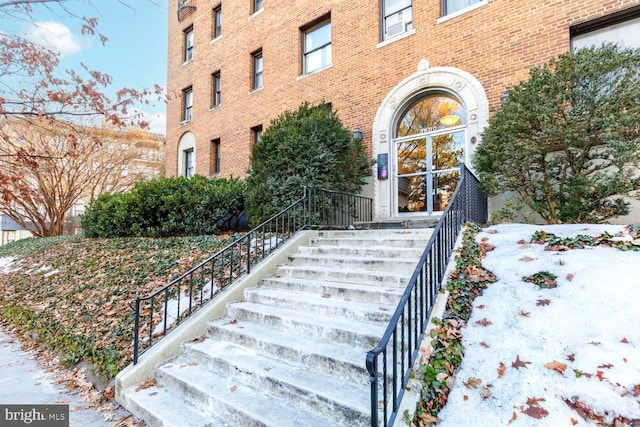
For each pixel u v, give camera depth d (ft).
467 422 7.27
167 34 52.19
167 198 28.07
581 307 9.32
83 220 36.42
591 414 6.80
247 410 8.95
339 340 11.05
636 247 11.33
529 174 17.29
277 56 36.37
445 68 24.81
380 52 28.37
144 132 60.03
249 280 16.30
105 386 12.25
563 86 15.58
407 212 26.76
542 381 7.70
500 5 22.88
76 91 12.69
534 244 13.19
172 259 22.41
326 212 23.02
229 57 41.98
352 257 16.47
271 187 23.25
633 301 8.98
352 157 25.31
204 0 45.88
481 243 14.20
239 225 30.40
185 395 10.68
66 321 17.89
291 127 24.02
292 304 13.83
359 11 29.91
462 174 16.21
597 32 19.97
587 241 12.44
